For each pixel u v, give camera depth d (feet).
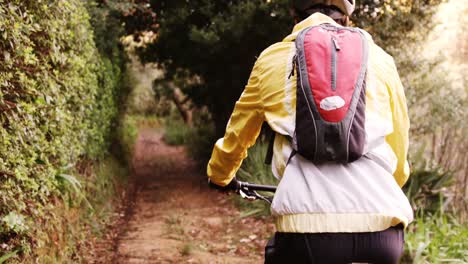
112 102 39.40
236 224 29.09
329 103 7.18
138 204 35.70
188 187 41.27
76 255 19.72
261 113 8.12
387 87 7.79
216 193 37.99
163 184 43.52
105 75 34.99
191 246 23.76
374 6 36.55
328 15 8.61
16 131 13.39
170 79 49.80
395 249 7.26
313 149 7.18
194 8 42.29
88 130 26.32
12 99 13.99
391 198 7.32
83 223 23.38
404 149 8.05
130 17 46.24
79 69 23.98
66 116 18.97
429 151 29.43
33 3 15.31
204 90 45.57
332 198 7.18
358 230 7.09
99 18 36.27
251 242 25.71
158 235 26.78
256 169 34.45
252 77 8.21
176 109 88.22
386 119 7.59
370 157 7.49
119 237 26.21
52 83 17.16
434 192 25.23
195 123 57.00
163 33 43.34
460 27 38.17
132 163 52.95
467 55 36.81
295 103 7.55
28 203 14.55
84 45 24.73
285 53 7.95
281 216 7.38
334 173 7.36
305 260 7.24
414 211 24.21
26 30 13.84
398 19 37.86
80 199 22.56
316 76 7.34
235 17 37.27
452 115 30.40
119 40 46.11
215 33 38.47
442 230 21.03
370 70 7.68
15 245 13.69
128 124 59.26
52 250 16.66
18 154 13.55
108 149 39.29
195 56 42.68
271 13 36.52
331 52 7.52
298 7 8.79
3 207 12.90
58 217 18.28
